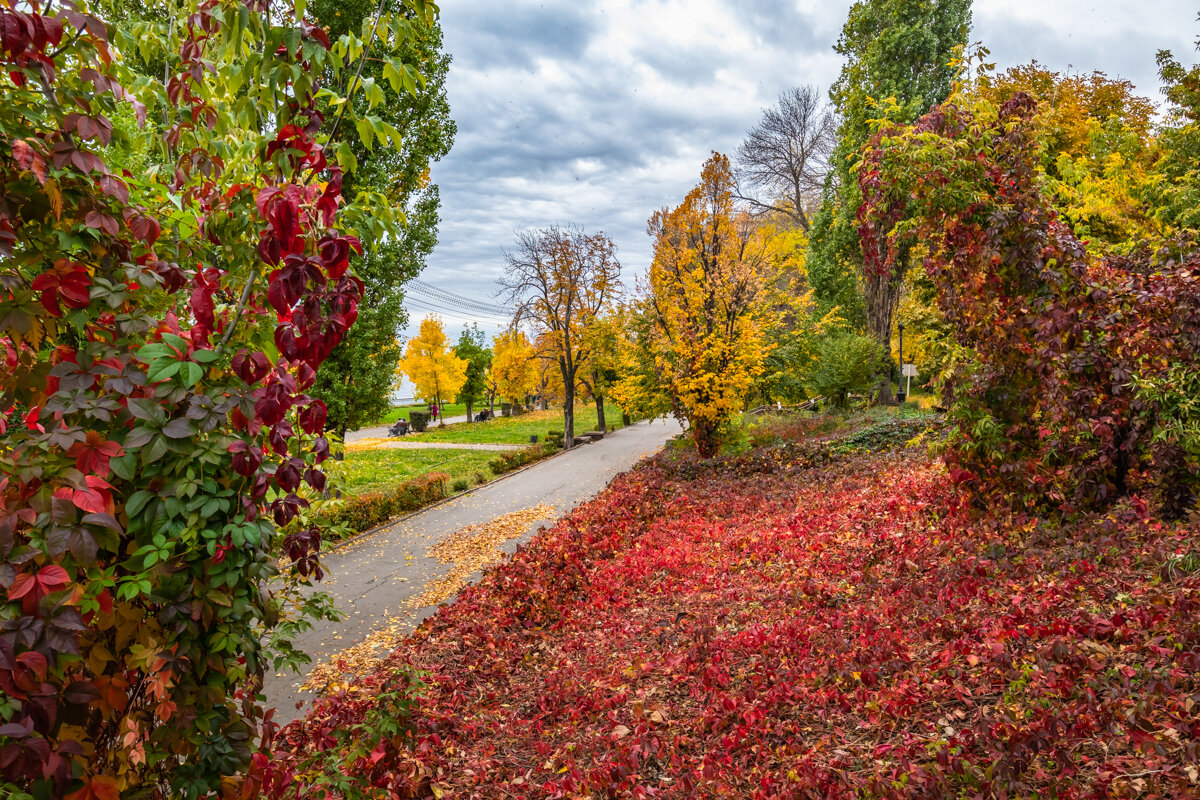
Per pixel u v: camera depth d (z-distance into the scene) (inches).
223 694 74.0
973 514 245.4
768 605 222.8
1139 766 100.3
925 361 714.8
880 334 990.4
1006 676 133.2
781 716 145.9
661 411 653.9
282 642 111.3
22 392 66.4
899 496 318.0
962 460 244.7
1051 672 128.8
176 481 66.8
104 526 60.4
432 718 172.4
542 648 240.2
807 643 178.9
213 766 75.6
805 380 901.8
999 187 227.5
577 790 134.3
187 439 67.6
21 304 63.8
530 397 2220.7
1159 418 206.1
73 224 68.5
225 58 83.0
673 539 363.6
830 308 1076.5
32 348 66.1
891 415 749.3
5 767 53.1
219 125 97.6
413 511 564.1
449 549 434.6
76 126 65.8
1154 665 123.5
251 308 81.1
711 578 277.3
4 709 53.0
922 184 228.2
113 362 66.1
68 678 63.6
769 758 129.5
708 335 586.6
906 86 929.5
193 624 68.2
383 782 138.0
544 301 1018.1
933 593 193.6
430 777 146.9
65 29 70.6
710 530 369.1
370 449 1061.8
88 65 72.7
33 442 59.8
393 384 668.1
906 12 942.4
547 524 490.6
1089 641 137.6
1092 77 844.6
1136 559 173.9
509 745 167.6
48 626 55.6
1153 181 573.9
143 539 68.2
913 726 129.0
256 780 81.8
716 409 583.2
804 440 634.8
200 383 72.0
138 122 87.6
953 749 113.4
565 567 315.6
